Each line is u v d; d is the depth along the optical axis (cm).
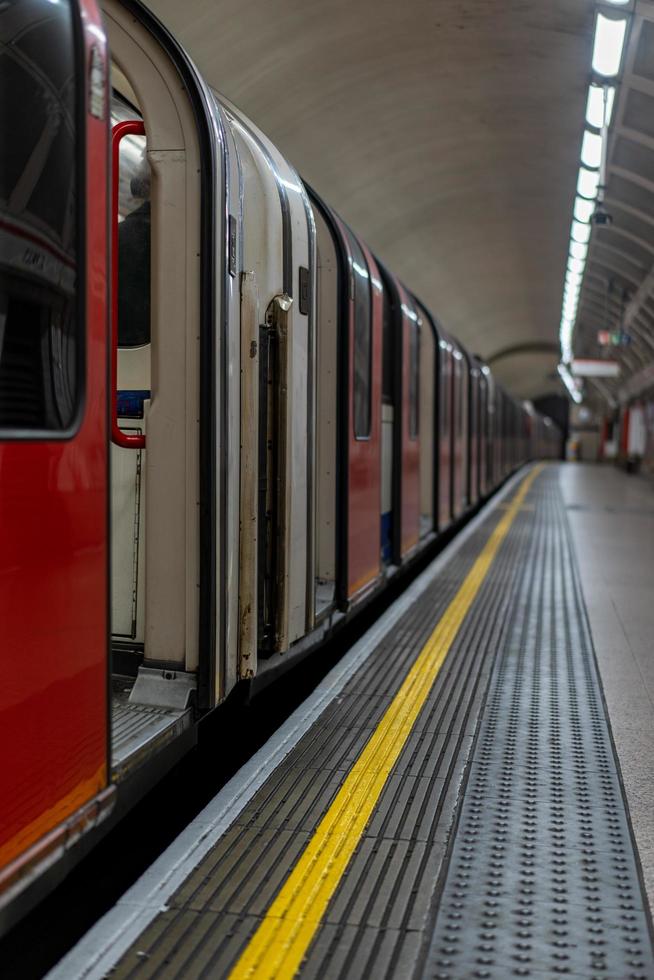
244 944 282
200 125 372
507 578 984
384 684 575
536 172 1587
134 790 341
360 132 1273
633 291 2373
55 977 266
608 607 834
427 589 908
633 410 4112
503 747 466
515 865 337
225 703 587
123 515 428
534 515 1789
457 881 324
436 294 2489
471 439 1650
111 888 357
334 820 371
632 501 2248
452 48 1080
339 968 271
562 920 300
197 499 385
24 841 255
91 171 281
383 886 319
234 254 405
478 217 1903
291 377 480
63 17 277
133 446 386
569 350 4216
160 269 380
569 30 1005
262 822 369
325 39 982
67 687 274
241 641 425
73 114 275
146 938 285
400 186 1555
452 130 1373
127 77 374
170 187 377
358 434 657
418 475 963
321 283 618
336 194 1431
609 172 1497
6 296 261
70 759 277
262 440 461
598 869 336
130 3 361
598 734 488
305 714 510
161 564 392
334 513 625
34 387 262
